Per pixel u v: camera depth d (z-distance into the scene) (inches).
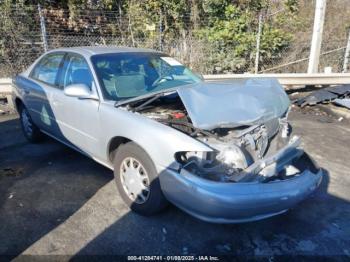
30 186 145.3
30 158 175.8
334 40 424.5
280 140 126.0
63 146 193.0
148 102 126.7
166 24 412.8
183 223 119.6
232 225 118.9
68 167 164.2
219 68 378.6
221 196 96.1
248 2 428.1
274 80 138.2
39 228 116.2
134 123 115.1
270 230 116.8
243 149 107.7
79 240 110.3
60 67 160.4
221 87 119.8
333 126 236.1
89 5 410.9
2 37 343.6
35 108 177.0
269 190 100.7
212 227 117.7
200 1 414.3
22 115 200.2
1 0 346.3
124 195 127.8
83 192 140.2
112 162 135.3
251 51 387.5
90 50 153.8
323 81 319.3
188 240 111.1
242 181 101.0
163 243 109.5
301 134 216.7
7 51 346.9
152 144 108.7
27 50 351.6
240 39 385.4
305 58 390.3
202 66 374.9
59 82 158.6
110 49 158.7
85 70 142.9
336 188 145.6
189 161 104.1
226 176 103.0
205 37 397.1
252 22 406.9
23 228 116.0
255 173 106.0
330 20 454.3
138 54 158.1
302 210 128.8
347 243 110.5
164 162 106.1
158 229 116.2
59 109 154.1
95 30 413.1
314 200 135.8
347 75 320.5
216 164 105.2
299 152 126.1
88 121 136.3
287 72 397.7
